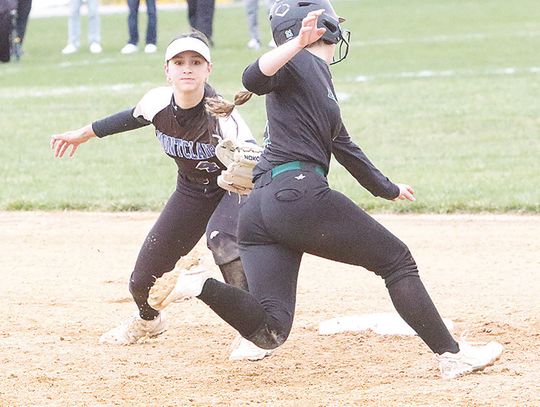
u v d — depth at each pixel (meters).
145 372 17.36
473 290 23.03
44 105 53.78
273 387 16.28
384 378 16.55
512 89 54.78
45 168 39.75
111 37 85.88
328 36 15.44
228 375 17.08
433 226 30.00
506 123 46.12
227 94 54.03
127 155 42.16
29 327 20.56
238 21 91.31
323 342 19.11
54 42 84.00
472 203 32.03
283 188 14.94
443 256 26.50
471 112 48.94
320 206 14.93
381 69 65.25
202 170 17.45
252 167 15.96
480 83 57.47
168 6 112.19
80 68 67.69
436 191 33.72
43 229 30.88
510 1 102.44
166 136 17.30
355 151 15.97
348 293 23.08
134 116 17.62
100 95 56.19
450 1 104.62
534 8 97.44
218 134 16.80
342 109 50.66
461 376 16.00
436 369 16.86
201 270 14.64
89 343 19.44
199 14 69.19
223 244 17.77
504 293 22.64
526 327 19.77
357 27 89.81
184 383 16.62
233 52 71.44
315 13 13.98
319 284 23.98
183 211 17.98
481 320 20.39
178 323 20.94
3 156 42.03
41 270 25.91
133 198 34.22
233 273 17.91
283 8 15.58
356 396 15.34
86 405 15.38
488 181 35.00
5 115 51.06
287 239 15.15
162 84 59.22
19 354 18.47
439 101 52.16
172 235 18.03
